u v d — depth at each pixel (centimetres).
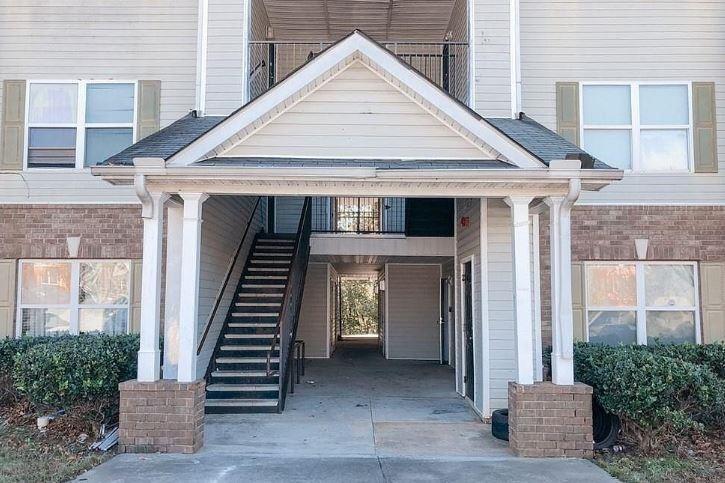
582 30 967
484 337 823
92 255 948
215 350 924
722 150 948
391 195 697
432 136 719
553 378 666
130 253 948
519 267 678
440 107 704
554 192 677
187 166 652
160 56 987
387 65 708
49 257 950
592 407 705
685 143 954
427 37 1199
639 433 672
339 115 720
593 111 960
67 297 959
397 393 995
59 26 989
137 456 626
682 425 636
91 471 577
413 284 1480
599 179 655
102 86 984
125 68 984
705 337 912
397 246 1232
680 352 817
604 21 969
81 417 703
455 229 1030
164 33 991
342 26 1162
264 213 1298
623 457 646
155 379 656
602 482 555
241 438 700
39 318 957
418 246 1230
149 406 641
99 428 703
